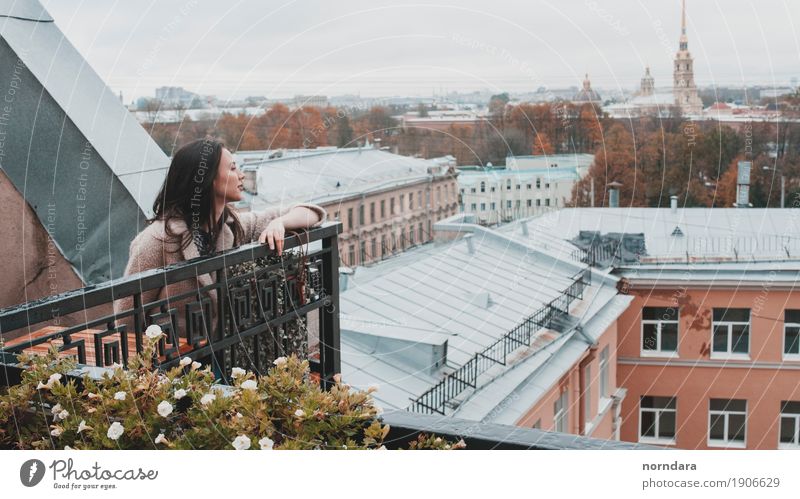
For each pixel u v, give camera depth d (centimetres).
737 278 2192
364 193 2070
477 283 1597
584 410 1569
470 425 190
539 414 1282
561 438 180
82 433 214
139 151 469
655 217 2222
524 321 1445
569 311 1630
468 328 1362
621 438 2330
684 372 2312
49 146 439
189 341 284
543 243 1909
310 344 445
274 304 324
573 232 2003
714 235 2198
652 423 2344
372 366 1114
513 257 1767
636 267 2203
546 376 1325
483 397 1155
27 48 446
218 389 214
